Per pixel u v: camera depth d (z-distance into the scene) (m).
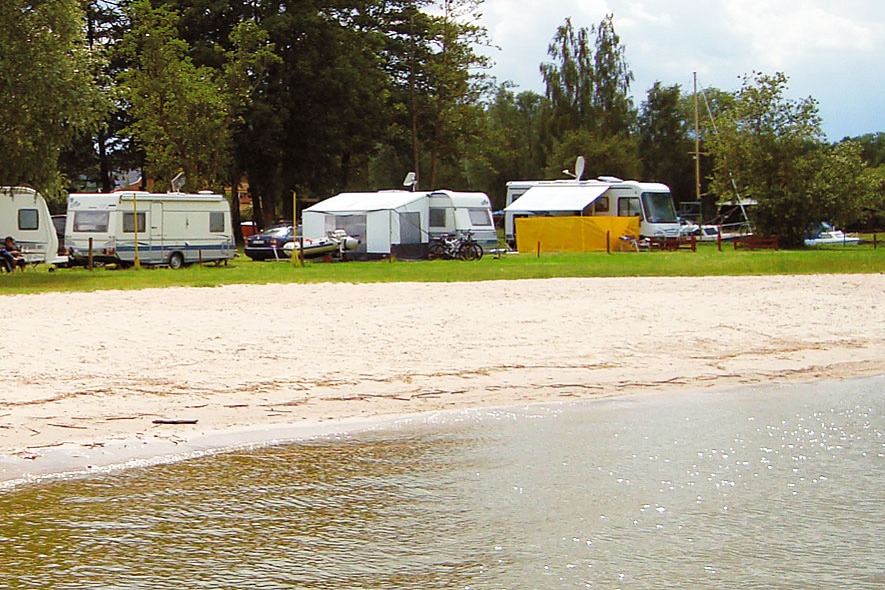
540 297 20.47
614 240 43.62
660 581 6.20
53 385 11.20
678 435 9.87
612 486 8.13
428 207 38.62
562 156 74.62
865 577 6.31
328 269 29.72
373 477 8.33
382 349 13.96
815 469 8.69
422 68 62.22
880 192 53.47
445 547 6.74
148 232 33.09
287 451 9.10
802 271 28.47
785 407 11.23
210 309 17.91
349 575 6.24
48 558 6.41
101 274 27.75
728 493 7.95
